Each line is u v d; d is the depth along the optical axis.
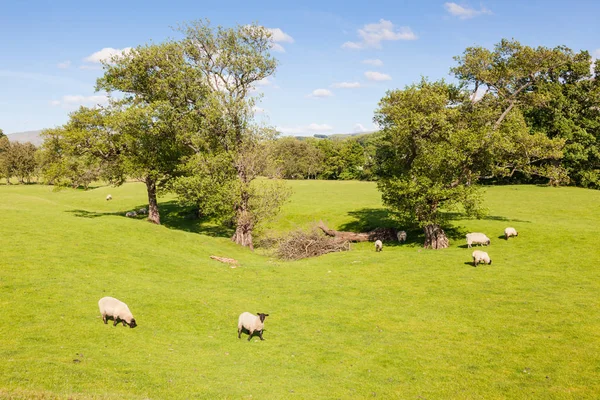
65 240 33.28
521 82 70.44
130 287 25.59
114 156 50.62
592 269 29.34
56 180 47.84
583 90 78.88
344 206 63.34
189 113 48.50
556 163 78.00
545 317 22.08
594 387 15.29
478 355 18.58
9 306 20.09
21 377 13.11
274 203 48.56
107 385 13.65
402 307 25.20
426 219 39.78
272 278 32.16
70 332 18.31
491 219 47.94
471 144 37.09
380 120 43.06
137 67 50.09
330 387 15.72
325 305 25.86
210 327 21.64
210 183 46.00
